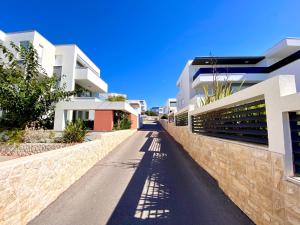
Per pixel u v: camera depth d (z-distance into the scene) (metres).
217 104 5.45
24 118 9.28
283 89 2.65
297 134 2.45
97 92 26.75
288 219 2.38
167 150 10.52
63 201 4.04
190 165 7.25
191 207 3.83
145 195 4.39
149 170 6.48
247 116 3.92
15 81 8.91
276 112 2.71
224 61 21.06
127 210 3.68
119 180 5.42
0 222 2.59
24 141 9.80
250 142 3.68
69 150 4.95
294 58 16.61
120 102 17.34
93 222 3.24
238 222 3.27
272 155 2.75
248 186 3.43
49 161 3.91
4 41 16.42
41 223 3.18
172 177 5.73
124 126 20.22
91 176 5.77
